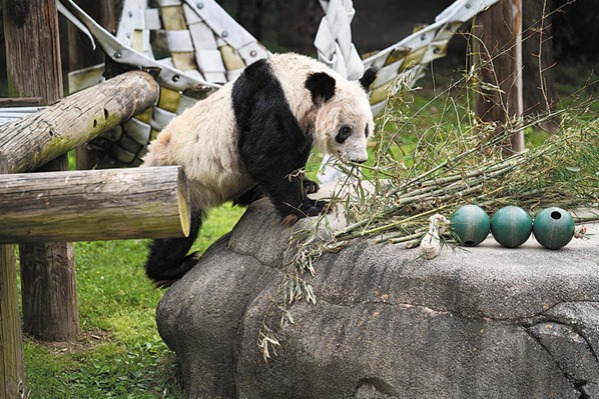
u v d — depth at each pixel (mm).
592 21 19062
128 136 9250
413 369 5012
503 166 6062
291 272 5719
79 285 9430
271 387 5629
